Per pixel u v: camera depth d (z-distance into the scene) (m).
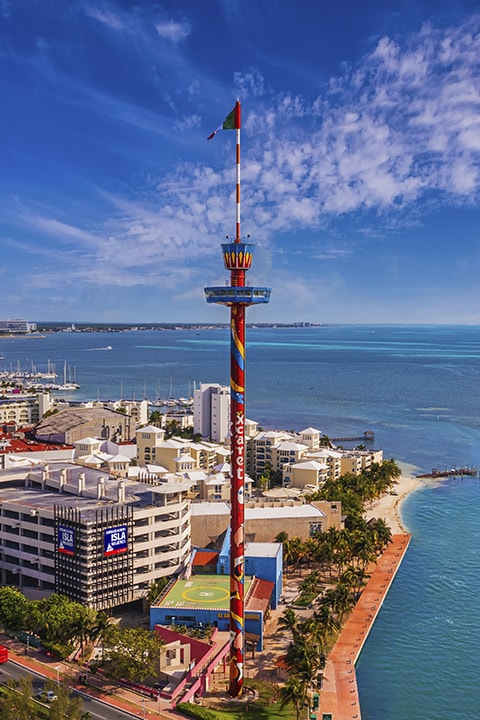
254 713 148.75
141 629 176.62
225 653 168.25
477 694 161.62
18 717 132.75
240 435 160.00
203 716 142.75
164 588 193.75
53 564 196.75
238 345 161.62
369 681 166.12
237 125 160.00
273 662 170.88
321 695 157.50
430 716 152.50
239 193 160.62
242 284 161.00
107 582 190.00
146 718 143.00
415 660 176.00
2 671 160.25
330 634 178.50
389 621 197.12
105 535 188.25
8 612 178.25
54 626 169.38
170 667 161.75
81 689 153.75
